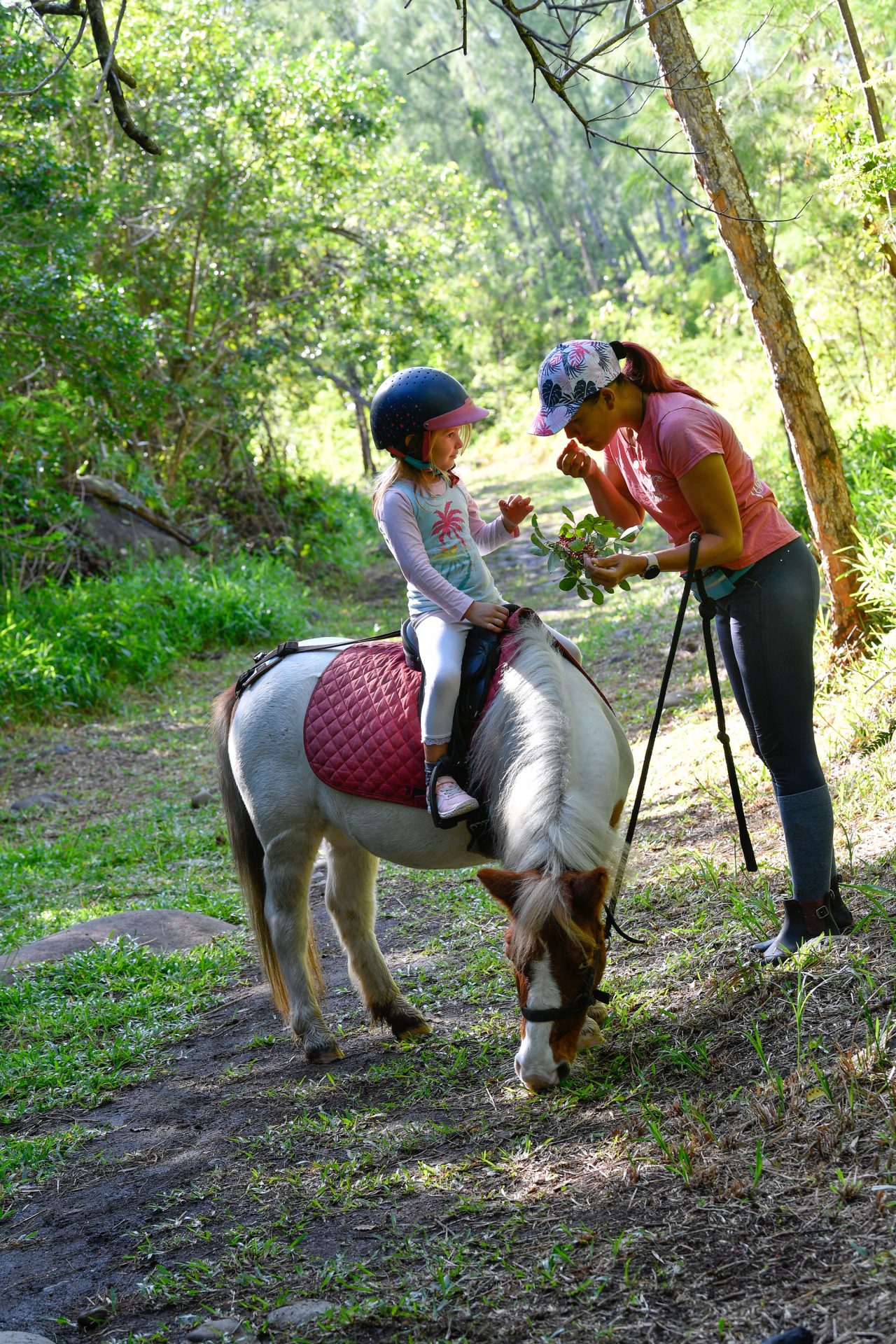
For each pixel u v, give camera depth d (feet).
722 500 10.53
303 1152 10.83
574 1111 10.25
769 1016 10.62
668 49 18.62
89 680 35.42
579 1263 8.05
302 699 12.84
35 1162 11.65
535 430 10.86
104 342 38.45
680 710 23.80
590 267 158.71
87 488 46.65
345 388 60.08
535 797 9.83
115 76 13.16
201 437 56.39
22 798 27.96
